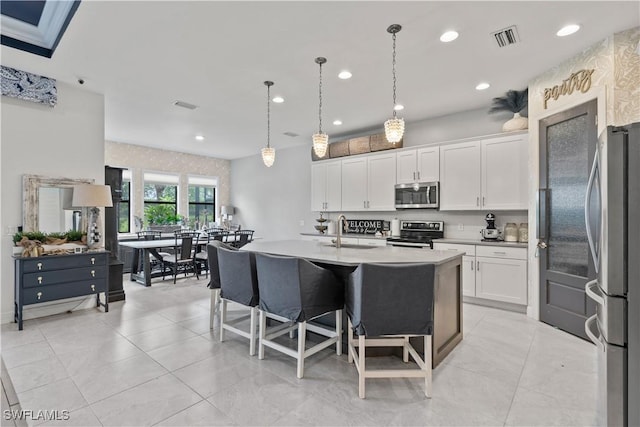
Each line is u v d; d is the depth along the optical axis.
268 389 2.13
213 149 7.39
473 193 4.33
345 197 5.83
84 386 2.15
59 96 3.64
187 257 5.55
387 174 5.25
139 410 1.89
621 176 1.45
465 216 4.70
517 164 3.98
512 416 1.86
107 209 4.24
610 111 2.71
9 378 2.25
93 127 3.90
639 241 1.40
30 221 3.45
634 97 2.61
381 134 5.31
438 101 4.29
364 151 5.54
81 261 3.56
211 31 2.62
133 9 2.33
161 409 1.91
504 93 4.02
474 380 2.26
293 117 4.98
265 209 7.81
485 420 1.82
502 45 2.86
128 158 6.79
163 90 3.87
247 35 2.68
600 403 1.64
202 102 4.30
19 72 3.32
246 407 1.93
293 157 7.18
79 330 3.17
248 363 2.51
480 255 4.02
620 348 1.45
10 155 3.36
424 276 2.05
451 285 2.76
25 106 3.44
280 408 1.93
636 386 1.41
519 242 3.99
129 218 6.81
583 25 2.56
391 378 2.29
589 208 1.77
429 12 2.38
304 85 3.74
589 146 2.92
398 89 3.87
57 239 3.55
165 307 3.97
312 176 6.38
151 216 7.17
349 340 2.53
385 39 2.75
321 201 6.21
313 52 2.97
